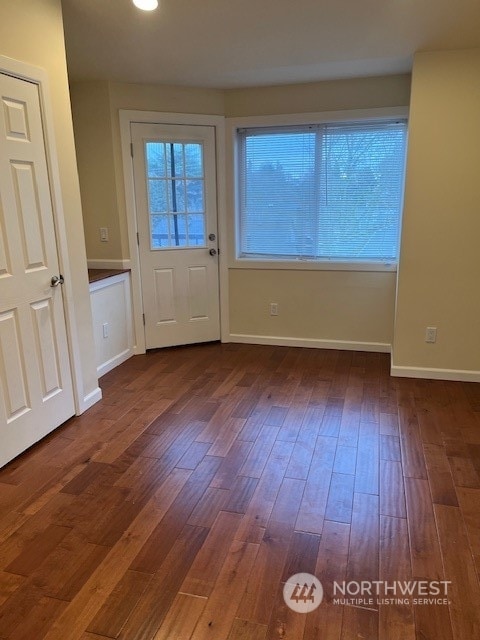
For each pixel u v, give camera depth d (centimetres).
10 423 241
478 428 277
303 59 321
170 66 333
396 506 208
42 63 244
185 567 174
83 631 148
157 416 297
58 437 270
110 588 165
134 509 207
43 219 254
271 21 259
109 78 359
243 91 396
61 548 184
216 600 160
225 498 214
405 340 351
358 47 298
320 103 382
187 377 364
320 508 207
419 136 314
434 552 180
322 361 396
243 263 431
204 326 444
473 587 164
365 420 289
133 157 383
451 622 151
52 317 268
